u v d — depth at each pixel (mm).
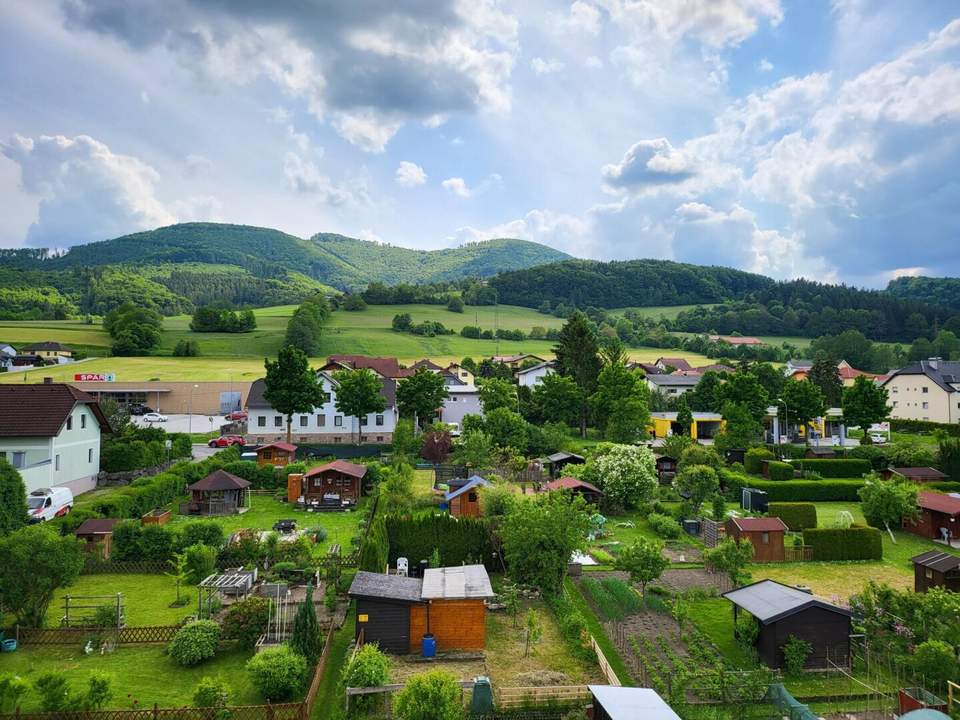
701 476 53656
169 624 30188
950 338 180750
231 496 53312
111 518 41656
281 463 67312
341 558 38094
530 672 26688
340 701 23750
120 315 171000
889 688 25531
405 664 27500
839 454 74312
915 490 50219
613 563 41688
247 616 28250
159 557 38219
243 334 182750
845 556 43688
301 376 80000
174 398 114438
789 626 27234
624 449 57344
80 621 29797
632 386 88000
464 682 25188
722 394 88875
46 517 44562
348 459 75125
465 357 163125
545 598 35281
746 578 37406
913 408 110500
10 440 49344
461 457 69250
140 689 24438
